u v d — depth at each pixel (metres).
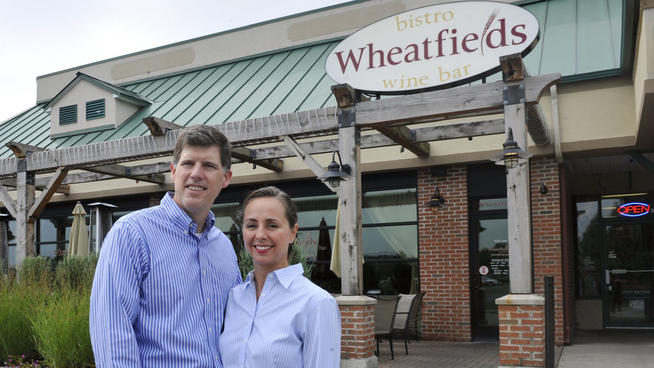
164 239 2.30
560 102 9.52
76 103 15.33
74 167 10.70
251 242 2.31
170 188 12.92
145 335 2.20
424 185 10.60
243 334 2.23
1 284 7.70
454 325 10.15
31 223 10.99
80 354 6.08
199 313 2.32
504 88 6.80
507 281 10.03
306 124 8.09
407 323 8.80
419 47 7.46
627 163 10.91
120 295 2.12
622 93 9.16
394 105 7.44
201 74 16.44
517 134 6.65
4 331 6.68
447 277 10.27
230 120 12.54
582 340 10.22
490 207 10.24
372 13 14.78
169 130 9.62
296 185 11.82
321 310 2.15
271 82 13.98
